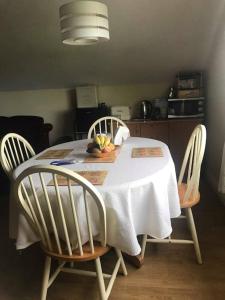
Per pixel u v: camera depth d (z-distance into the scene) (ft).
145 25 9.61
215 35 10.08
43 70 12.71
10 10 8.84
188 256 6.93
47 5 8.63
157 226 5.20
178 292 5.84
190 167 6.88
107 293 5.29
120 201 4.83
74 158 6.75
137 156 6.52
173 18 9.25
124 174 5.38
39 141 11.48
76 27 5.74
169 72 12.80
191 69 12.52
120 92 14.03
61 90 14.52
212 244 7.35
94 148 6.62
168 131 12.34
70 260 4.82
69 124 14.92
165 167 5.67
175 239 7.32
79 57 11.70
